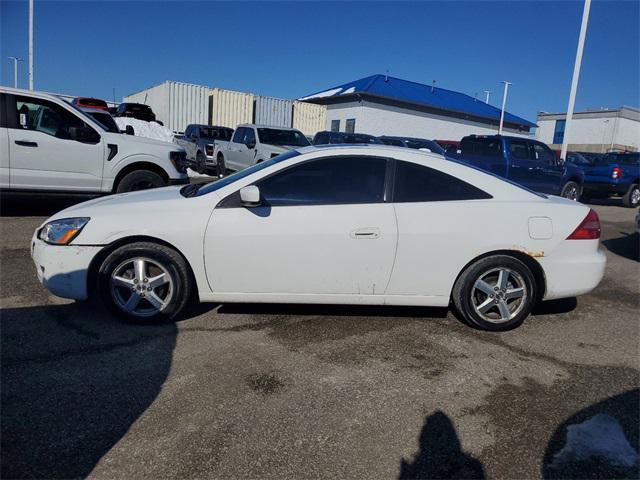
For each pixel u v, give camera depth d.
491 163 12.14
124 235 3.80
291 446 2.56
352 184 3.96
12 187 7.23
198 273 3.88
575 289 4.13
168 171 8.20
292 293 3.94
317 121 25.16
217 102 22.56
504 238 3.96
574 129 46.22
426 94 33.50
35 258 3.97
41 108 7.40
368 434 2.70
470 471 2.45
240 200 3.87
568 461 2.54
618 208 15.52
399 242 3.87
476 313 4.08
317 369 3.40
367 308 4.57
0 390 2.96
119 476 2.29
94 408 2.82
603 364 3.67
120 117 21.14
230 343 3.74
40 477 2.27
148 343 3.67
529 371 3.51
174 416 2.78
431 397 3.10
